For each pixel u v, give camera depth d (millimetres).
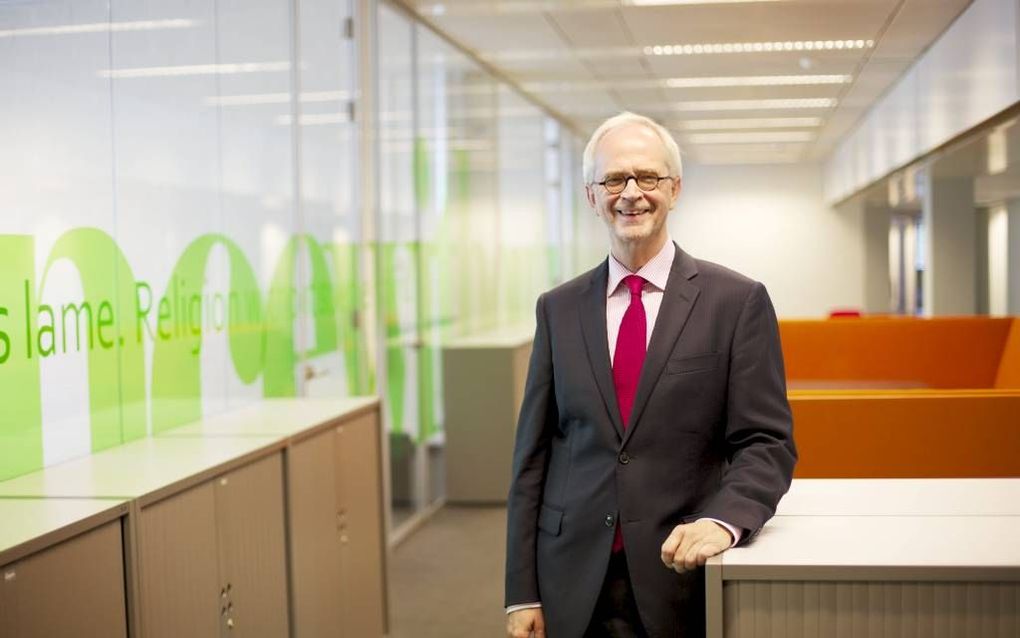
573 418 2027
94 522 2355
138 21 3521
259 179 4566
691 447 1945
